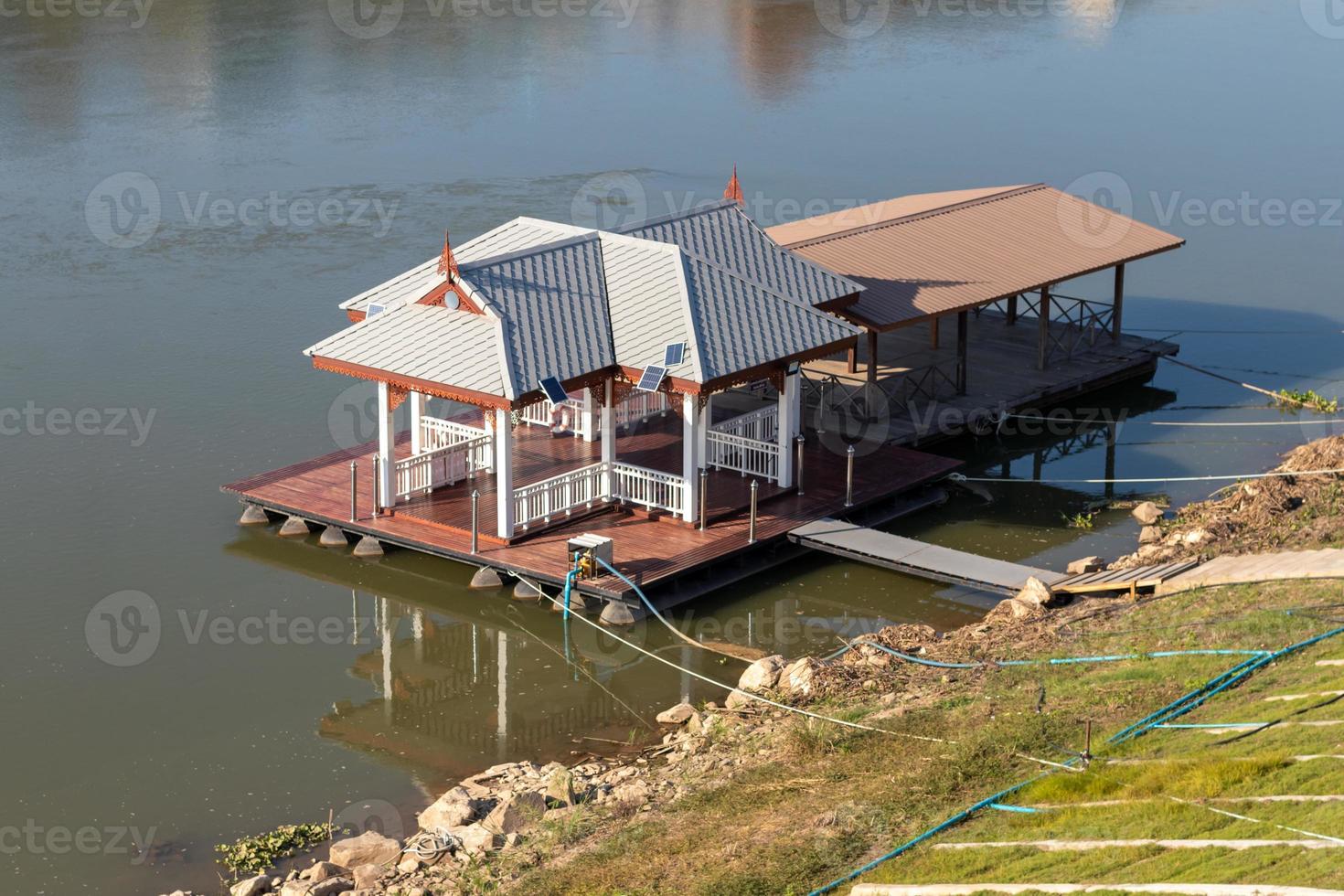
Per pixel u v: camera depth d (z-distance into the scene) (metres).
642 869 23.97
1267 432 46.50
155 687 32.53
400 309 38.38
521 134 80.25
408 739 30.75
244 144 77.19
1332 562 31.86
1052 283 46.56
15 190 69.25
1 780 29.02
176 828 27.52
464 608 35.97
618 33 106.62
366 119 82.69
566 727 31.19
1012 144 79.62
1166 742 24.80
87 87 87.56
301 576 37.44
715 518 38.09
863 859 23.06
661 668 33.44
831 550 36.91
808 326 39.00
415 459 39.00
